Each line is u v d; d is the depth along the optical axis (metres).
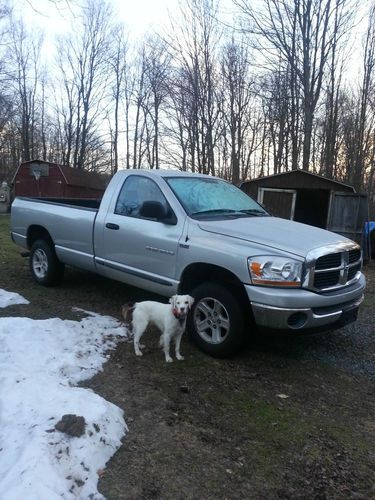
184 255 4.59
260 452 3.01
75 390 3.34
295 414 3.55
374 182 25.98
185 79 25.98
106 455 2.75
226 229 4.46
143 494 2.50
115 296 6.36
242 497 2.57
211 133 25.38
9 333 4.37
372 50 23.19
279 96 19.81
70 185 21.72
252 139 29.50
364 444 3.21
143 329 4.39
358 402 3.83
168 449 2.94
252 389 3.90
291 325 4.00
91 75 34.94
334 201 13.46
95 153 36.78
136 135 34.78
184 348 4.68
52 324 4.75
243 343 4.34
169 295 4.87
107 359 4.24
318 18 17.77
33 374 3.56
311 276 4.02
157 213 4.84
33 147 37.25
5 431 2.78
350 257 4.60
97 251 5.74
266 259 3.99
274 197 15.13
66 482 2.40
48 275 6.66
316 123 24.80
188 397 3.67
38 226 6.81
